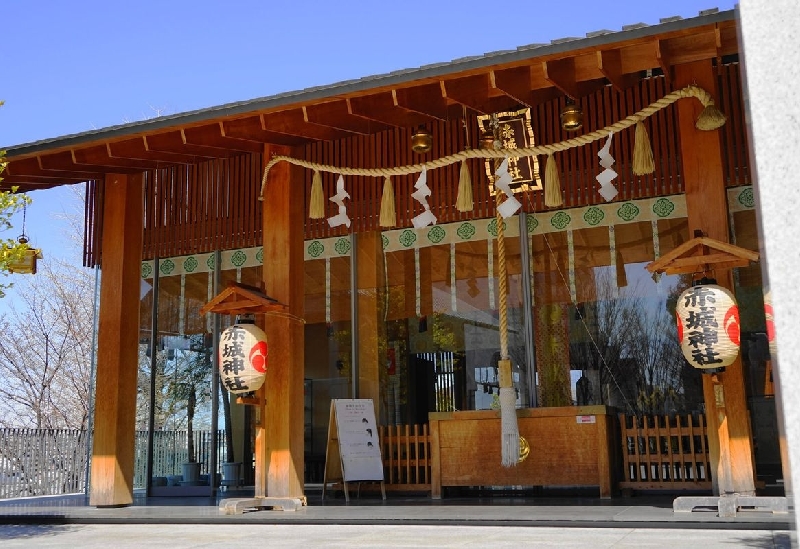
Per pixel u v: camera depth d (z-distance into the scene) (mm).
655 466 7492
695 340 5391
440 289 8625
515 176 7789
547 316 8188
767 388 7211
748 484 5574
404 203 8523
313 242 9195
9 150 7430
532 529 5316
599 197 7578
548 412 7305
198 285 9594
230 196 9367
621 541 4562
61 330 22484
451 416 7641
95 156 7555
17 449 9734
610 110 7574
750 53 1597
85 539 5398
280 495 6938
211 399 9414
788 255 1514
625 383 7918
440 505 6859
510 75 6004
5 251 6102
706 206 5852
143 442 9570
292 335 7176
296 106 6438
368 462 7961
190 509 7148
